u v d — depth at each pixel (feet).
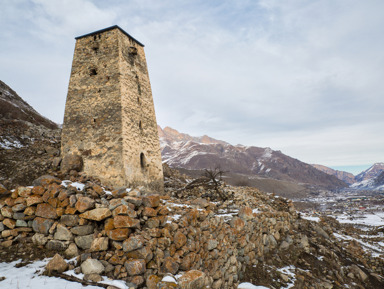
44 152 67.15
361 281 52.06
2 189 27.99
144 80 62.39
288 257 49.70
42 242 25.21
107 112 51.19
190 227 27.81
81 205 24.58
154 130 63.05
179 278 21.47
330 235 76.59
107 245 22.66
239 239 39.19
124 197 25.57
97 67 54.70
